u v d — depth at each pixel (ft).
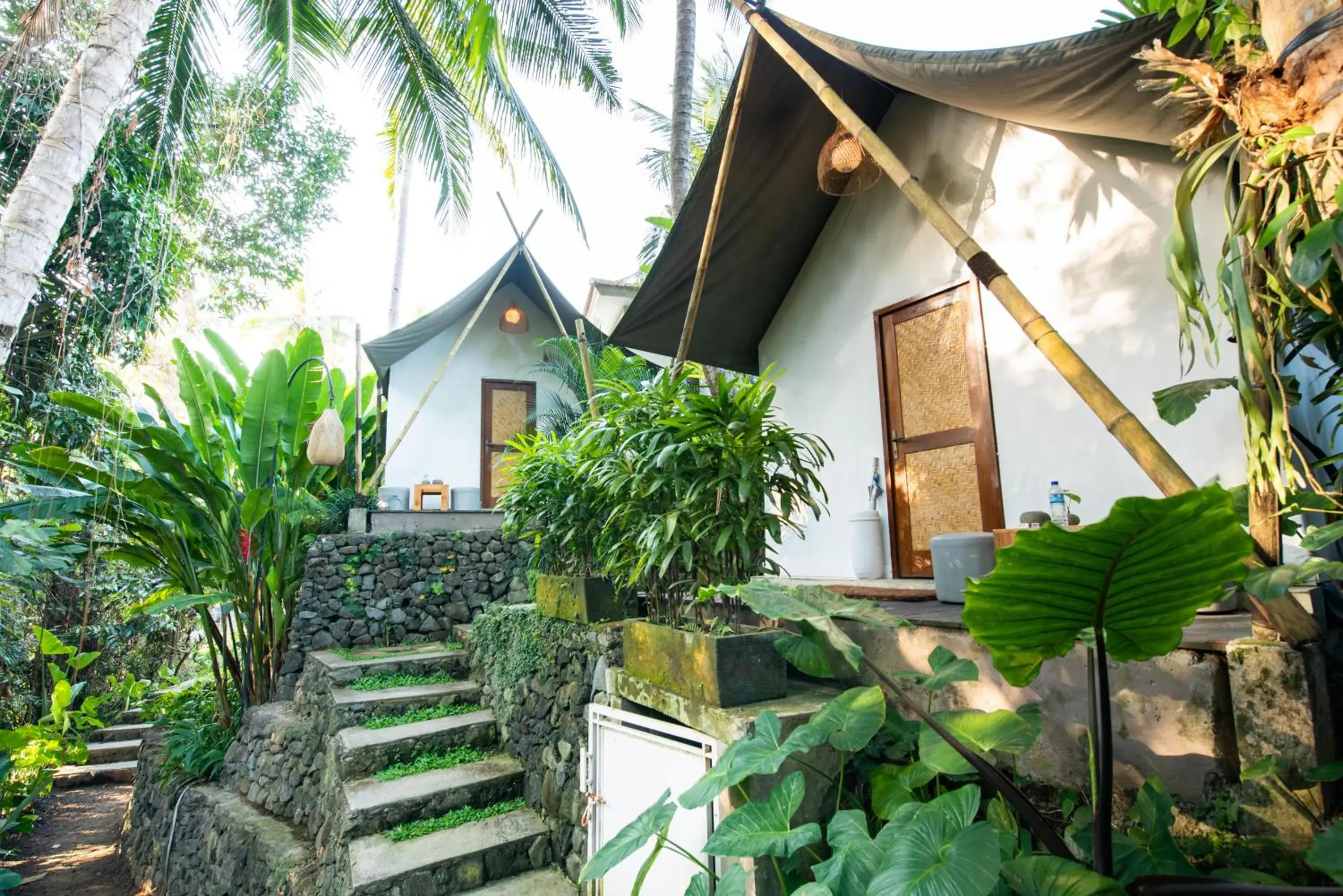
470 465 28.43
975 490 11.46
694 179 12.01
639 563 8.46
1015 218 11.10
